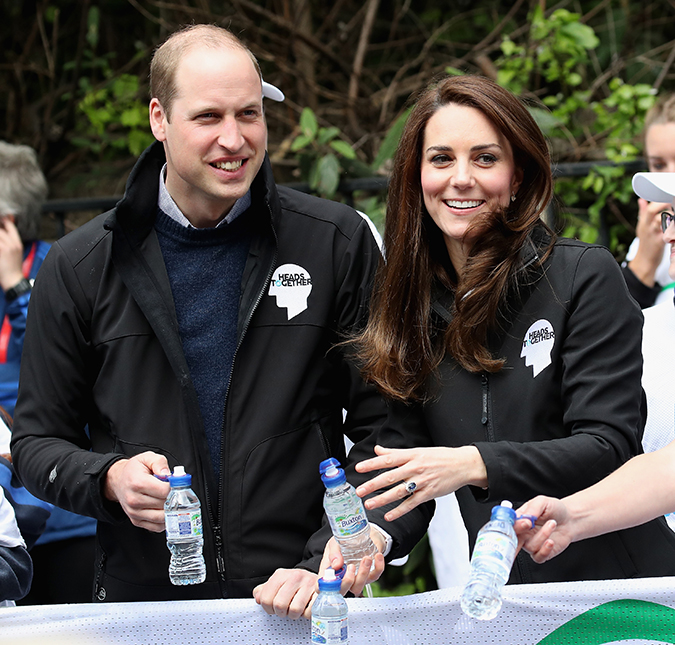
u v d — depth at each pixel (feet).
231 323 14.70
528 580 13.19
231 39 14.25
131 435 14.32
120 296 14.62
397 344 13.94
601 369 12.47
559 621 11.91
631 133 28.96
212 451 14.44
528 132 13.48
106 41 39.78
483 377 13.48
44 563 18.97
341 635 11.29
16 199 21.06
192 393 14.21
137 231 14.69
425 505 14.10
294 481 14.49
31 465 14.11
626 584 11.84
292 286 14.76
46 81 39.34
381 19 39.27
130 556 14.44
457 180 13.42
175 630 12.42
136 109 33.91
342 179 27.58
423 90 14.52
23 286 20.54
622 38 35.86
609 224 29.63
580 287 12.87
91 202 26.02
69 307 14.57
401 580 26.32
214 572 14.24
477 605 10.44
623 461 12.19
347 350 14.88
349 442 18.11
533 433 13.04
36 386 14.71
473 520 14.11
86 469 13.35
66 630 12.50
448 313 13.89
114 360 14.49
